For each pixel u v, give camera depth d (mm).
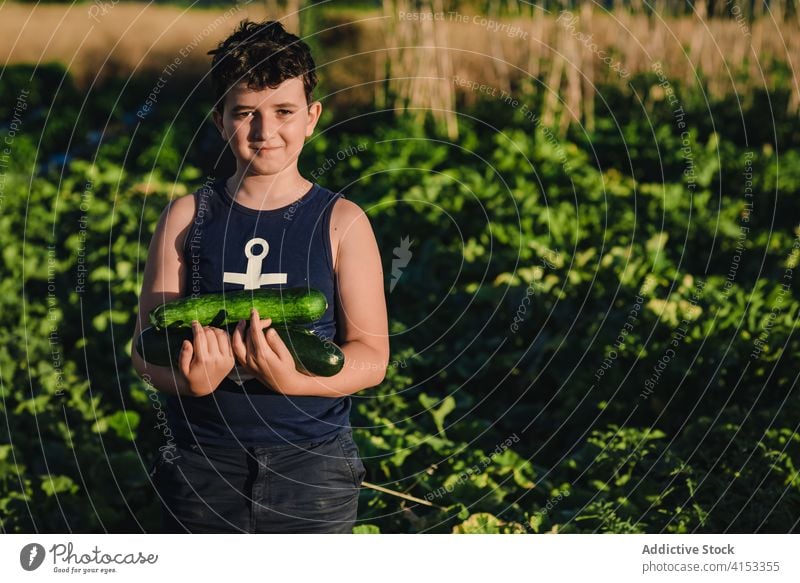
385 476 5176
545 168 10984
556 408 6328
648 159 12258
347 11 20266
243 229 3057
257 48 2959
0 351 6816
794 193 10672
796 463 5102
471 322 7207
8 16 24531
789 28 15680
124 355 6906
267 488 3025
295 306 2959
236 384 3039
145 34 23547
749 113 14727
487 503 4918
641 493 4941
